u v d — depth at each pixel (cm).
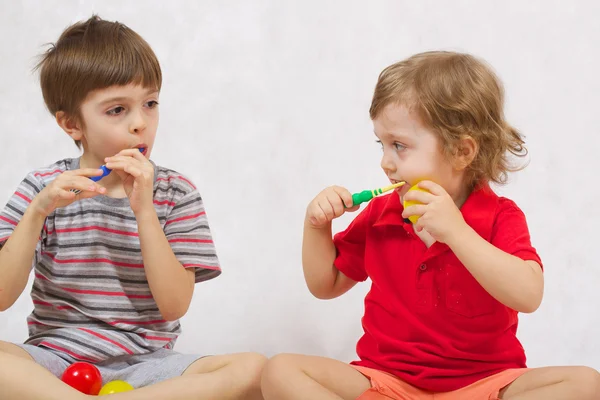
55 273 161
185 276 159
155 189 166
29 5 244
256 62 240
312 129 232
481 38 235
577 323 202
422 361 144
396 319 148
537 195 220
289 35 242
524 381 137
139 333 160
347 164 227
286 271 212
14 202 162
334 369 142
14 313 207
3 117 235
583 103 228
